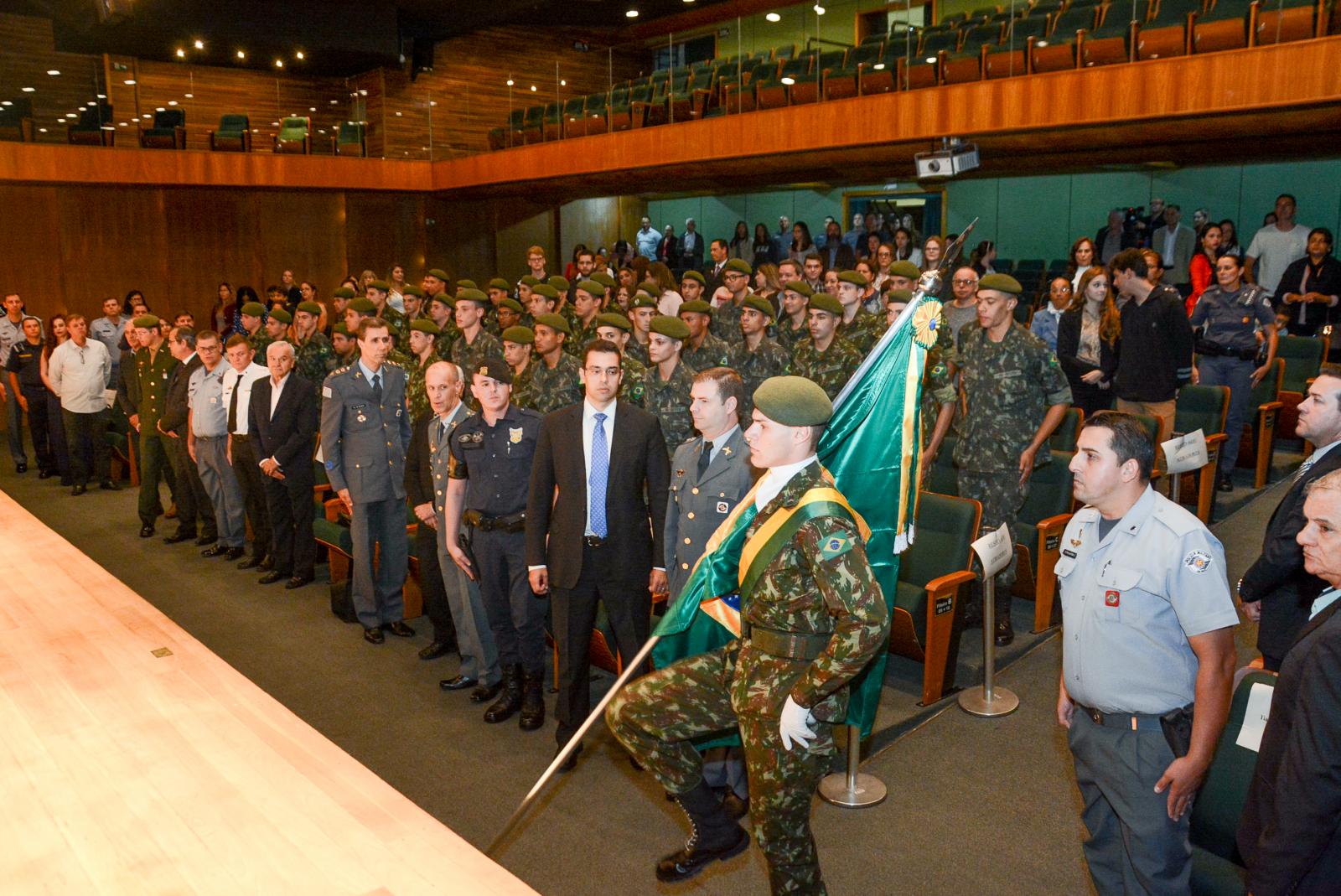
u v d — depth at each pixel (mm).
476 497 4207
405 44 15727
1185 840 2330
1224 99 8375
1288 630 3076
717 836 2836
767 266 9227
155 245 14977
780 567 2408
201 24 13773
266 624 5754
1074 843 3322
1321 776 1750
